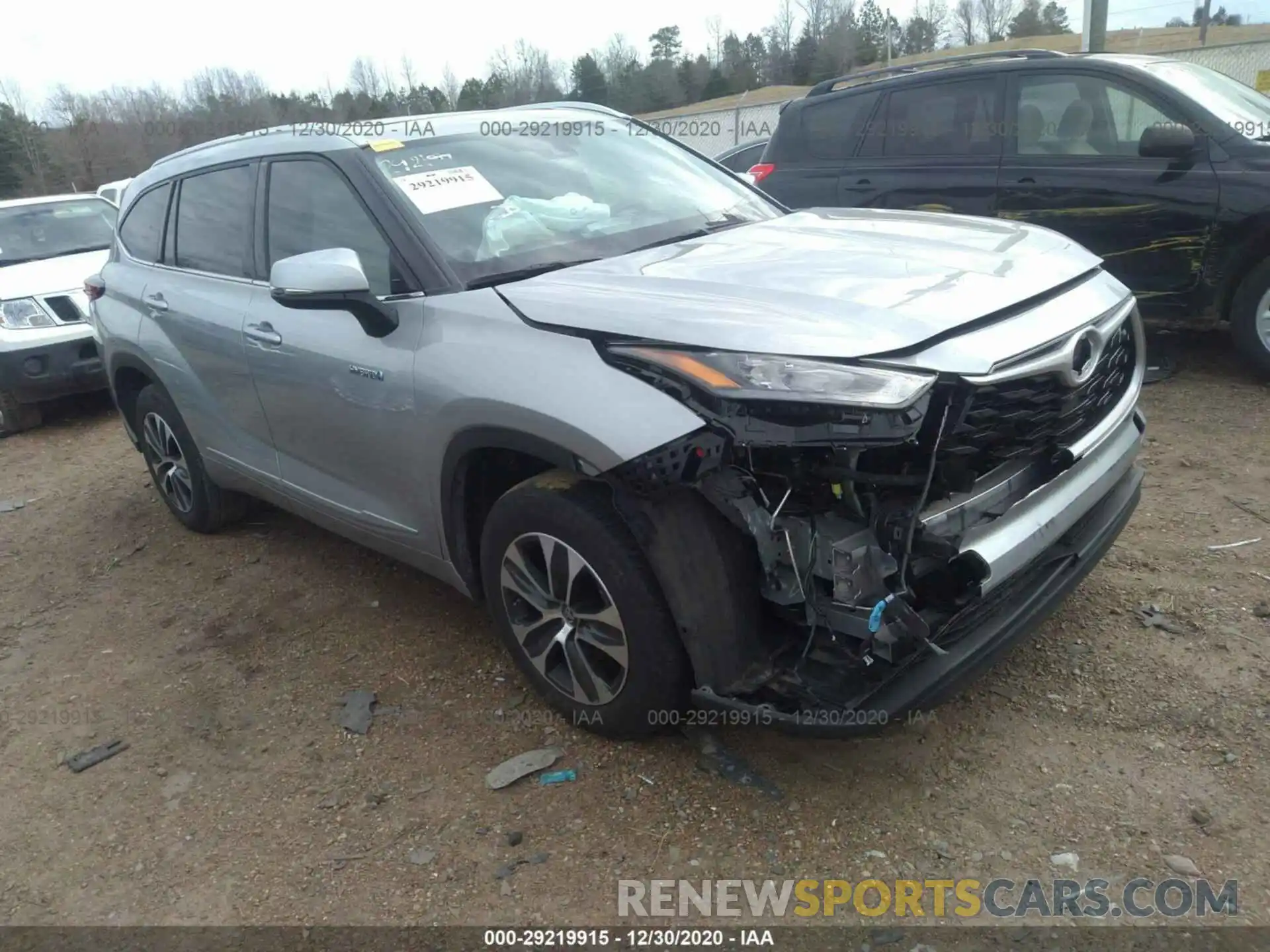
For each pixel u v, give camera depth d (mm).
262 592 4199
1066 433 2676
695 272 2807
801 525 2350
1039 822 2514
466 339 2801
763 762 2797
